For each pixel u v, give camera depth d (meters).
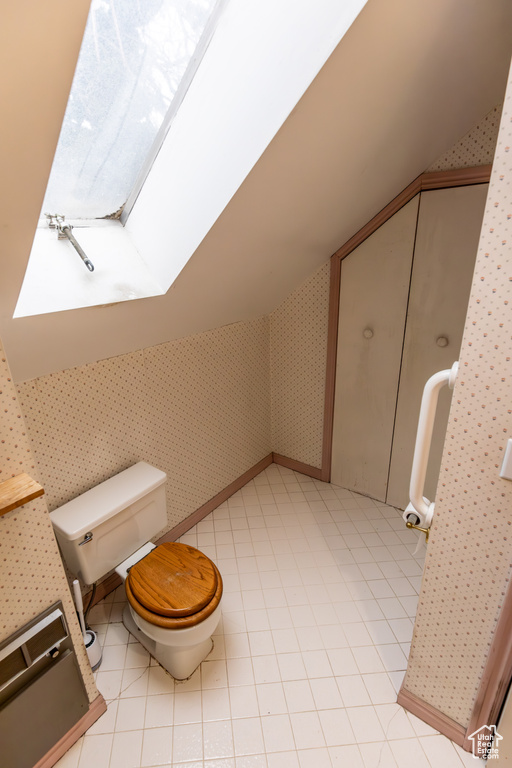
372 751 1.28
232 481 2.46
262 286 1.92
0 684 1.04
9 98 0.61
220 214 1.13
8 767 1.11
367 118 1.07
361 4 0.71
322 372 2.31
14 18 0.53
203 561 1.51
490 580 1.04
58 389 1.45
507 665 1.07
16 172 0.71
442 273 1.76
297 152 1.04
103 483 1.63
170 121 1.13
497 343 0.86
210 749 1.29
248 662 1.54
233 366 2.22
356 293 2.01
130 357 1.66
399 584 1.86
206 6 0.89
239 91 0.95
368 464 2.34
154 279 1.40
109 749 1.29
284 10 0.81
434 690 1.29
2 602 1.00
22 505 0.92
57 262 1.18
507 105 0.72
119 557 1.58
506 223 0.78
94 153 1.15
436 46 0.95
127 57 0.97
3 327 1.05
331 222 1.65
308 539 2.12
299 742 1.31
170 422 1.93
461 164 1.60
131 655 1.57
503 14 0.95
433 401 1.00
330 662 1.54
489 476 0.96
